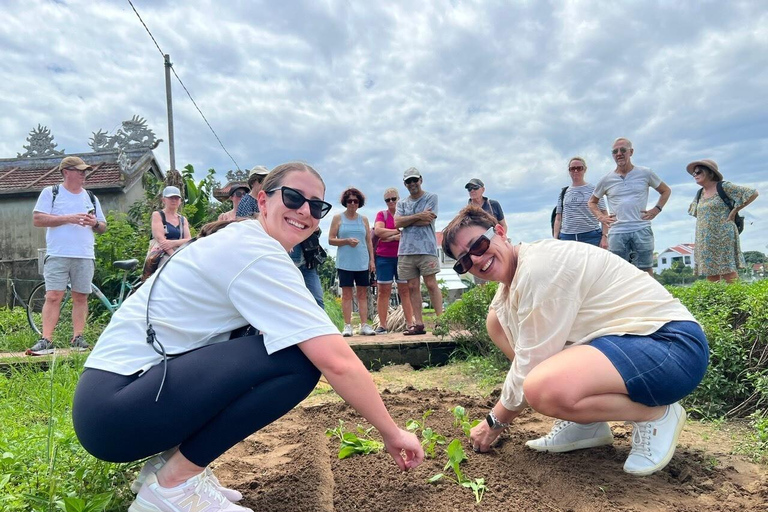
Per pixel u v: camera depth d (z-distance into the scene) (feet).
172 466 5.99
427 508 6.93
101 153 45.70
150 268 19.98
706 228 20.86
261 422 5.96
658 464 7.86
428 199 22.15
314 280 16.66
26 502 6.53
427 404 12.26
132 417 5.56
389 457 8.71
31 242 40.93
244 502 7.18
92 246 19.90
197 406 5.65
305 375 5.99
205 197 40.91
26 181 42.93
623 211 20.27
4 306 38.11
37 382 13.21
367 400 5.99
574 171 22.26
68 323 22.91
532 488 7.59
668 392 7.52
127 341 5.93
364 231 23.58
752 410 11.41
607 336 7.85
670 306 8.11
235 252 5.97
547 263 7.97
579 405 7.42
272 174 6.80
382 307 24.93
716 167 20.70
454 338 19.88
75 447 7.82
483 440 8.96
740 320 13.37
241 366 5.76
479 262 8.55
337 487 7.70
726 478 8.01
